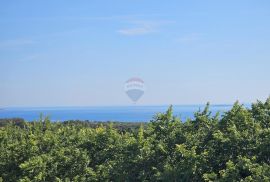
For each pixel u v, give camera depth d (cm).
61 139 1422
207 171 1152
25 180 1230
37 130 1484
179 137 1274
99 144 1368
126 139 1336
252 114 1307
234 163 1146
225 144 1187
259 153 1148
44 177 1259
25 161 1284
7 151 1380
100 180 1277
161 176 1149
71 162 1316
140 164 1238
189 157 1146
